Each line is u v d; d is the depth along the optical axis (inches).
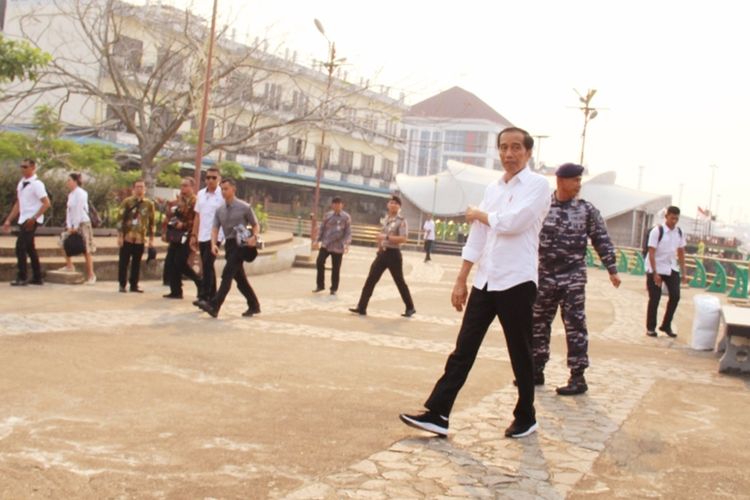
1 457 165.2
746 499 169.2
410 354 333.1
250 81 1011.3
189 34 973.8
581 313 273.0
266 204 2127.2
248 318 410.3
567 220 274.7
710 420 244.1
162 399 222.7
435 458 182.4
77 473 158.4
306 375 269.6
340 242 586.9
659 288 465.4
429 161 3722.9
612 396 271.3
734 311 371.6
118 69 1008.2
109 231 759.1
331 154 2345.0
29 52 712.4
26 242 478.6
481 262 206.5
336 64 1087.6
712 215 3142.2
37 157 826.2
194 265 620.4
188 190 476.1
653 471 185.2
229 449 179.8
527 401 205.8
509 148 202.4
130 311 398.3
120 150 1043.9
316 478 163.2
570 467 183.0
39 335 305.7
